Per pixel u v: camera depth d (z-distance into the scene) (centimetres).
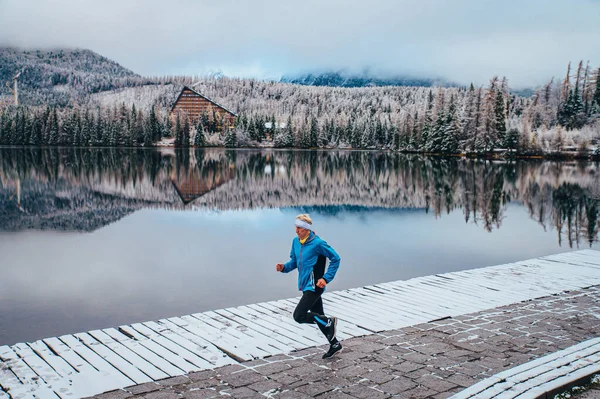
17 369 493
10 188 3125
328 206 2444
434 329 604
